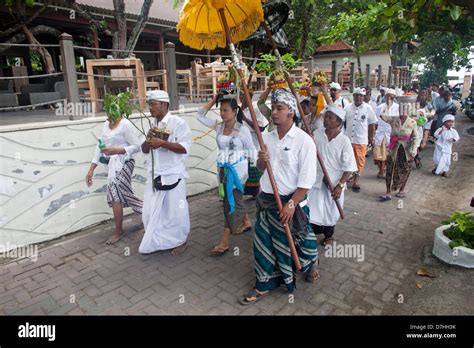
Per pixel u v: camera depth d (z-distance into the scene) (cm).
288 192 296
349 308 305
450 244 363
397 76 1898
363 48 529
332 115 376
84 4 864
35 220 419
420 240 432
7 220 397
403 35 427
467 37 420
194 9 348
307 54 1363
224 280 351
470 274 348
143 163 520
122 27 750
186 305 312
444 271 358
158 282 348
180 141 378
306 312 300
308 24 1210
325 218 399
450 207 554
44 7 739
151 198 388
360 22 457
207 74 802
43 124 411
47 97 701
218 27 375
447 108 1042
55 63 1023
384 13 384
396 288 333
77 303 316
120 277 358
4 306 314
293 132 288
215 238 446
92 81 539
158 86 696
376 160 714
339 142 380
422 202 578
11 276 362
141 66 570
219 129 405
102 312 304
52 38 1001
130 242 436
